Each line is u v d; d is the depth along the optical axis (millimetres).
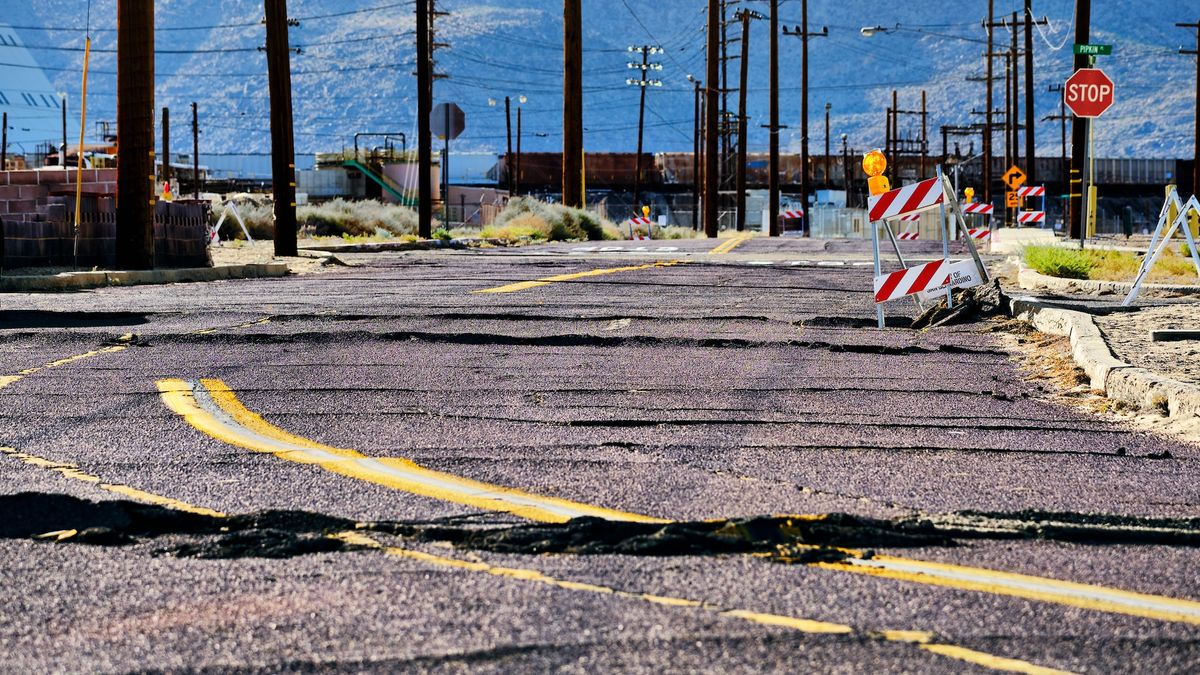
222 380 17625
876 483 11719
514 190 169125
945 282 25500
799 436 14047
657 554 9234
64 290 32500
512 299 29281
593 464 12453
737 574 8734
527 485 11500
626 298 29875
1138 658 7223
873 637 7488
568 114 96938
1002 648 7352
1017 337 23078
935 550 9477
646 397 16562
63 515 10281
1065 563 9164
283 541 9492
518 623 7699
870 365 19656
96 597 8258
